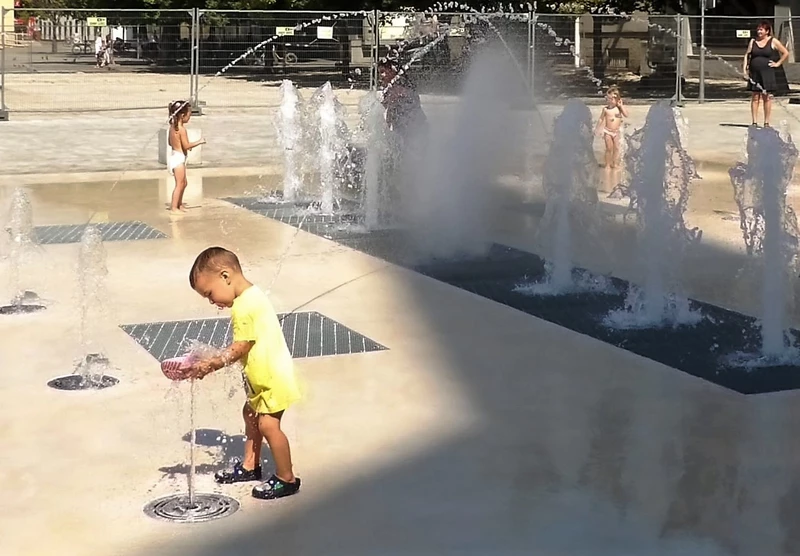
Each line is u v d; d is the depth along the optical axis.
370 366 6.66
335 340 7.23
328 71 31.59
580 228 10.71
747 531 4.43
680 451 5.31
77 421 5.66
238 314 4.55
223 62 31.03
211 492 4.77
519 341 7.26
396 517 4.52
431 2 31.31
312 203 13.16
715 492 4.82
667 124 8.43
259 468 4.93
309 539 4.31
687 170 8.81
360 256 9.99
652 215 8.27
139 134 21.22
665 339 7.34
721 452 5.29
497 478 4.95
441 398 6.08
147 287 8.67
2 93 24.05
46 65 37.97
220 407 5.89
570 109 10.23
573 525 4.47
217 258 4.54
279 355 4.59
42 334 7.30
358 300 8.35
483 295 8.56
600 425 5.66
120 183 14.84
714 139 20.89
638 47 33.88
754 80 20.88
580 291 8.73
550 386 6.31
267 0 36.69
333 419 5.71
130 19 30.39
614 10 34.16
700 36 30.84
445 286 8.86
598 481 4.93
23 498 4.68
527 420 5.73
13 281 8.79
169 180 15.22
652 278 8.12
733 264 9.77
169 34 31.89
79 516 4.50
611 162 16.30
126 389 6.18
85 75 36.53
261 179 15.47
